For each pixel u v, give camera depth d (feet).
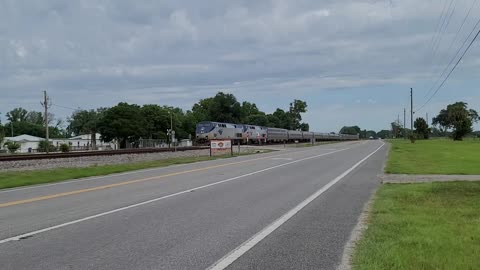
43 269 22.26
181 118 454.81
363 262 23.06
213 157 138.41
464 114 395.75
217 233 30.35
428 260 22.61
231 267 22.71
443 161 106.93
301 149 204.23
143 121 361.30
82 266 22.76
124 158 132.77
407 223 32.48
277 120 618.44
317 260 23.98
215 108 492.13
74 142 427.33
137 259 24.00
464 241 26.66
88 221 34.58
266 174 76.69
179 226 32.60
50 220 35.27
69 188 59.21
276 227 32.40
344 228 32.12
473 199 44.93
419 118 482.69
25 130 536.01
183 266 22.80
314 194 50.72
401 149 185.98
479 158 117.70
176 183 62.64
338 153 159.22
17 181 69.46
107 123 350.02
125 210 39.60
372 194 50.83
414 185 57.88
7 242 27.89
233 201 45.06
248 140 284.41
